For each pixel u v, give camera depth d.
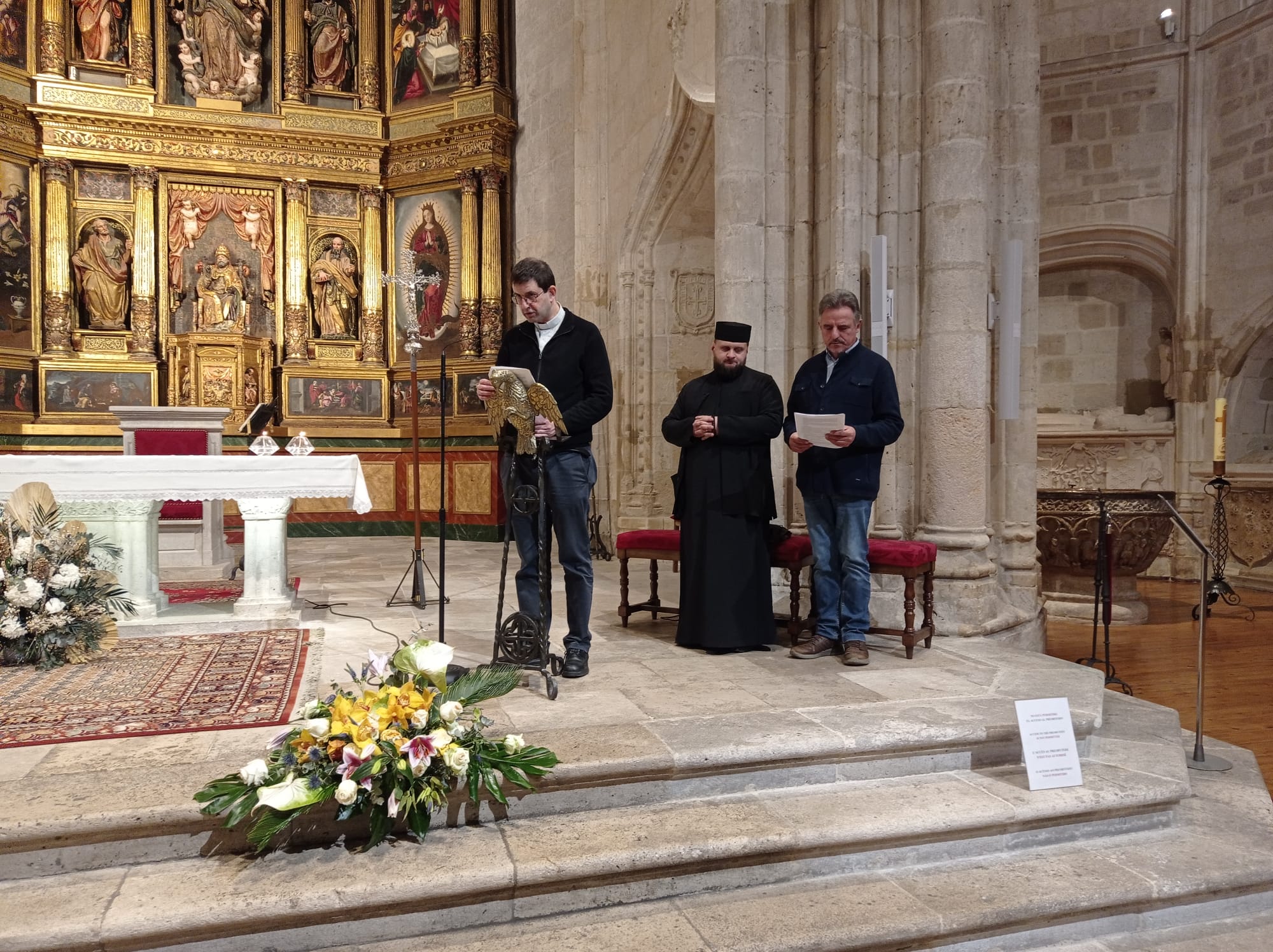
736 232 5.38
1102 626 6.97
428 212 11.85
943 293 4.91
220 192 11.45
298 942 2.32
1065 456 10.20
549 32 10.83
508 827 2.72
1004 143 5.58
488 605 5.87
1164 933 2.72
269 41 11.76
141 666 4.06
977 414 4.92
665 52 8.18
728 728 3.16
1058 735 3.14
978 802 2.96
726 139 5.41
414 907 2.39
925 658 4.30
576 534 3.81
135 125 10.98
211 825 2.50
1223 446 7.82
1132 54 9.73
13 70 10.48
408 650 2.80
